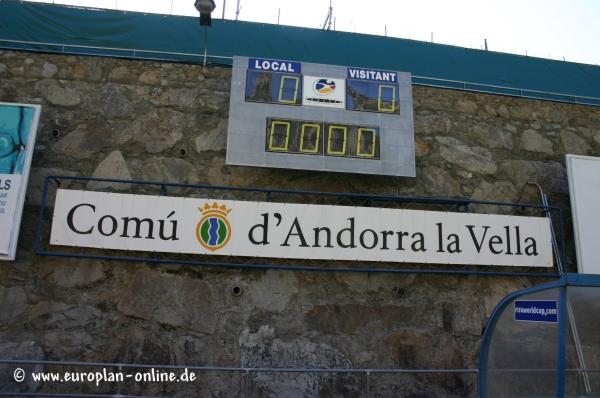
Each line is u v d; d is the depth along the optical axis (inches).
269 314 247.8
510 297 163.0
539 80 315.3
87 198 242.1
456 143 291.0
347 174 272.2
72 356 233.1
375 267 259.0
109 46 277.7
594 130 313.1
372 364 248.7
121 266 244.5
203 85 277.1
